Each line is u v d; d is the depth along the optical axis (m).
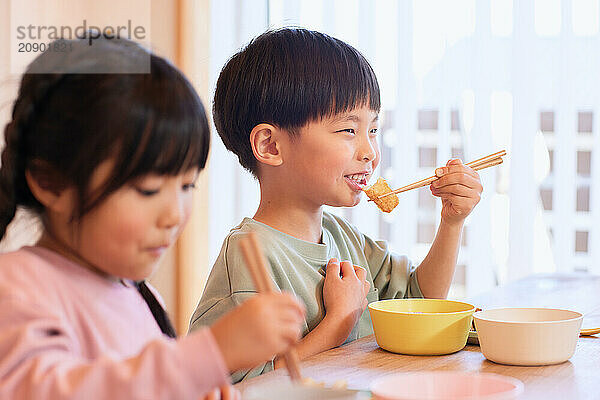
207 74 2.66
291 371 0.64
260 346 0.56
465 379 0.67
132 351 0.70
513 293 1.38
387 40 2.53
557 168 2.40
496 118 2.45
